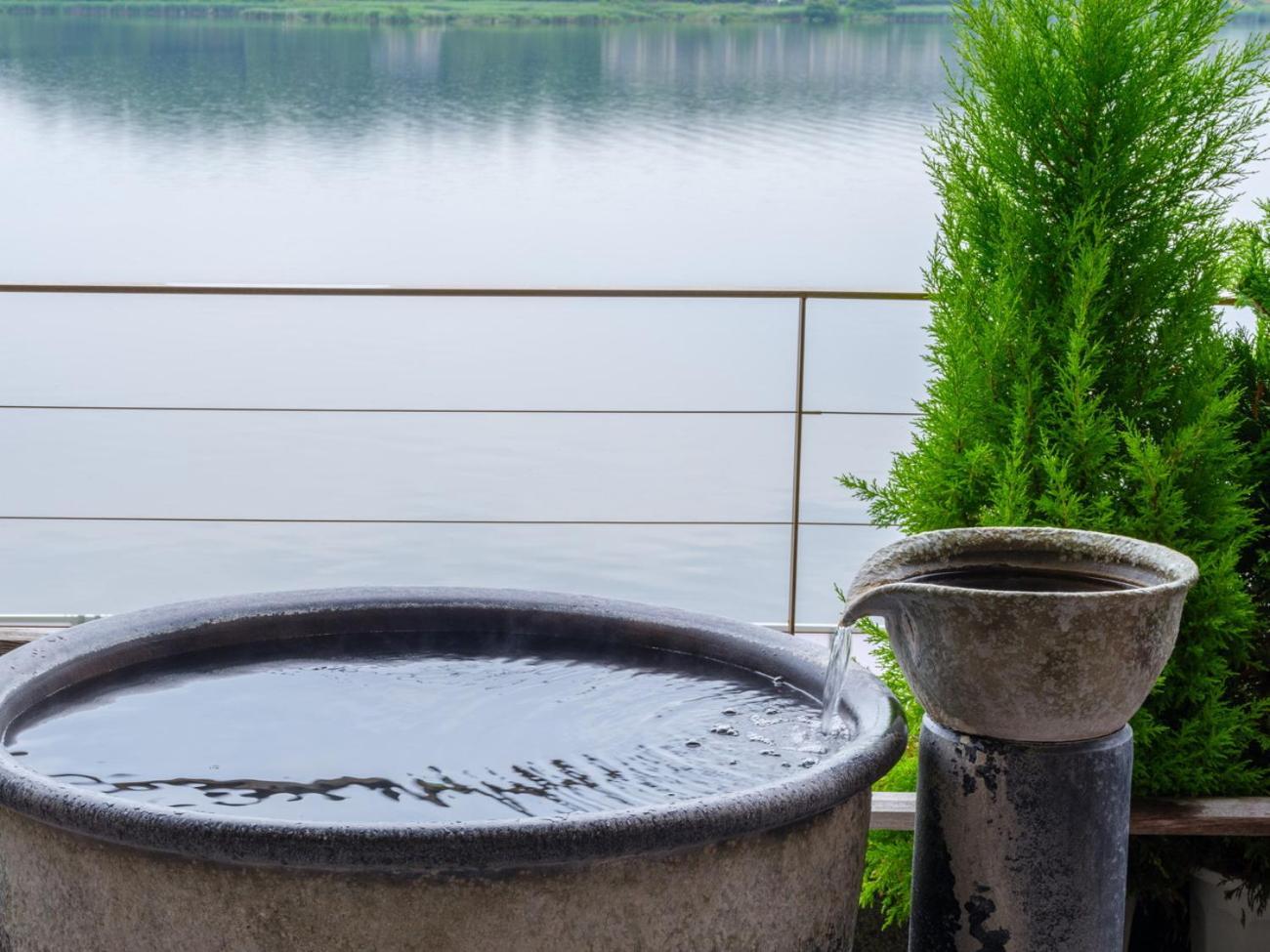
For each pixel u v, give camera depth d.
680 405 18.64
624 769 1.43
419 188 25.56
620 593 17.77
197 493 18.50
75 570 18.20
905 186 24.62
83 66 25.92
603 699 1.64
